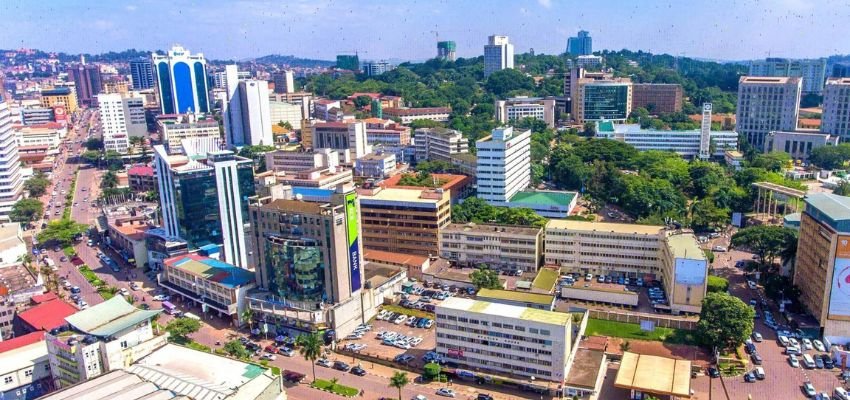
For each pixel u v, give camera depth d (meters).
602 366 196.38
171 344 186.12
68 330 199.62
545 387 184.88
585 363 197.00
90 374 185.62
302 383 196.88
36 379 198.25
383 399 185.62
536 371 189.75
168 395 153.12
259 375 165.00
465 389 191.25
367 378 199.25
